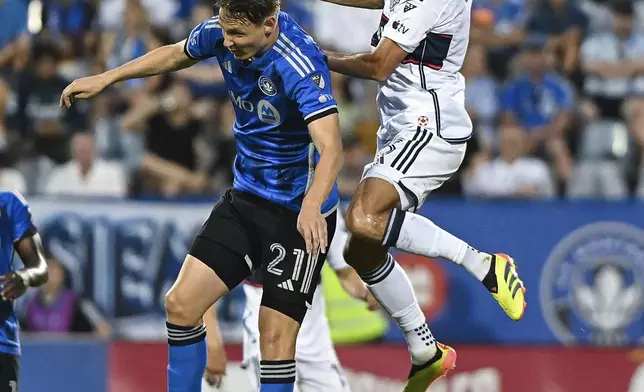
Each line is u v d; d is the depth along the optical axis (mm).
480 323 32438
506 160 38812
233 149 38812
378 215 19781
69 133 39000
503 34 44094
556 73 43000
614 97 43000
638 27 45438
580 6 45469
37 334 30984
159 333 31578
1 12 43625
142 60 19250
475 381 31328
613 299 33000
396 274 20672
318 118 17625
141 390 30016
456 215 32750
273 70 17844
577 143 41156
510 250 32812
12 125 39312
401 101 20312
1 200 22609
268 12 17344
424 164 20031
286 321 18781
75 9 43969
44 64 40094
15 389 22453
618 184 40156
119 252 31578
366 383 30422
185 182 38281
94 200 31562
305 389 23641
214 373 23281
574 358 31547
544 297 32812
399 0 19938
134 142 38594
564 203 33062
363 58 19656
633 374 31594
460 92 20484
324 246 17234
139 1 43094
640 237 33094
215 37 18359
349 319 30828
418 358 21078
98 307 31422
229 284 19016
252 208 19031
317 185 17344
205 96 40000
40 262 22781
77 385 29828
